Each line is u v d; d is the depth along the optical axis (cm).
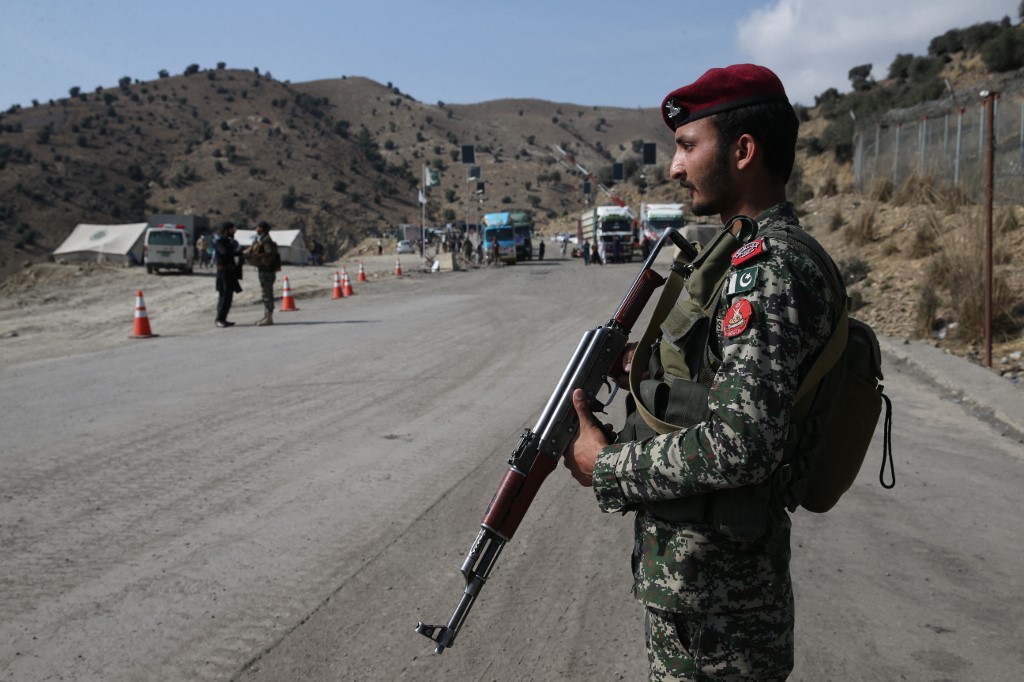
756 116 178
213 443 679
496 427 733
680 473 159
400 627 375
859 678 335
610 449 174
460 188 19688
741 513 164
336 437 699
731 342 159
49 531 483
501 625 380
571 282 2769
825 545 472
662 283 201
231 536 478
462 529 491
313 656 350
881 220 1869
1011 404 736
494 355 1127
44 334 1549
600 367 194
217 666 341
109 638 362
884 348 1013
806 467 174
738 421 152
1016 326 1005
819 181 3875
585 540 480
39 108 18738
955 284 1098
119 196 15025
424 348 1198
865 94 4638
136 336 1418
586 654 354
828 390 173
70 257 4706
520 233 5100
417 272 3584
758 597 170
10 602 394
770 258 161
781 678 176
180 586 413
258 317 1736
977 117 1938
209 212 15175
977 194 1698
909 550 463
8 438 691
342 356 1131
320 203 16300
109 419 761
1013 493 552
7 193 13612
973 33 4462
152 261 3500
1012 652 354
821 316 162
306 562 443
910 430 701
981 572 434
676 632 173
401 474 598
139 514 512
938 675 337
